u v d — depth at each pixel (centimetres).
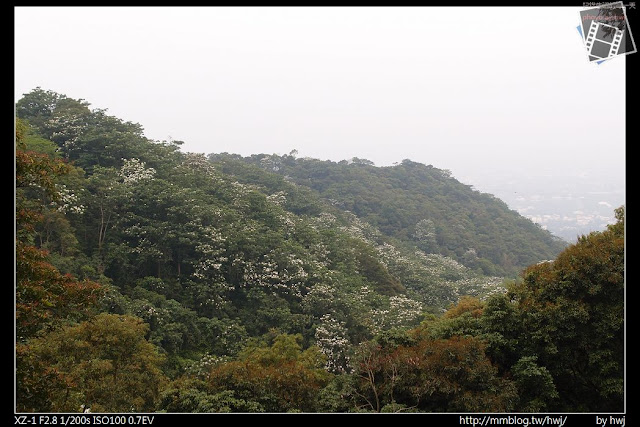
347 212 7788
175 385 1709
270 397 1485
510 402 1428
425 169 11988
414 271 5566
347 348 3020
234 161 7588
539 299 1648
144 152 4162
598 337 1502
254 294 3334
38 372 1240
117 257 3105
